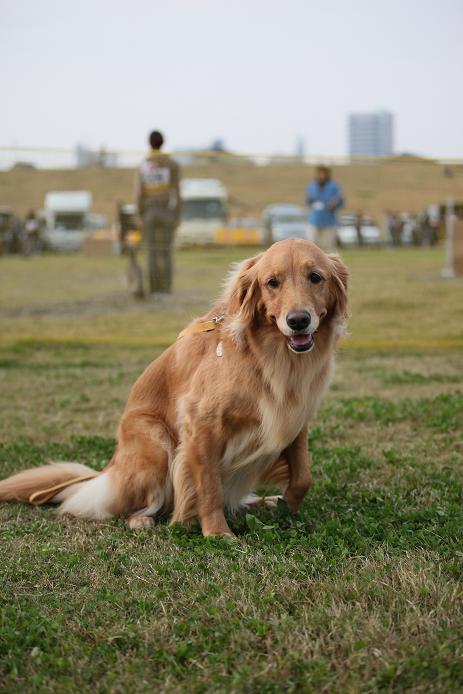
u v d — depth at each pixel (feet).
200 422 13.50
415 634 9.54
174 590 11.20
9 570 11.96
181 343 14.60
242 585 11.14
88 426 21.07
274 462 14.37
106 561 12.34
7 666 9.38
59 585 11.55
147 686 8.83
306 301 12.34
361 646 9.22
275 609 10.40
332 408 21.84
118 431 15.23
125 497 14.48
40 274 70.23
